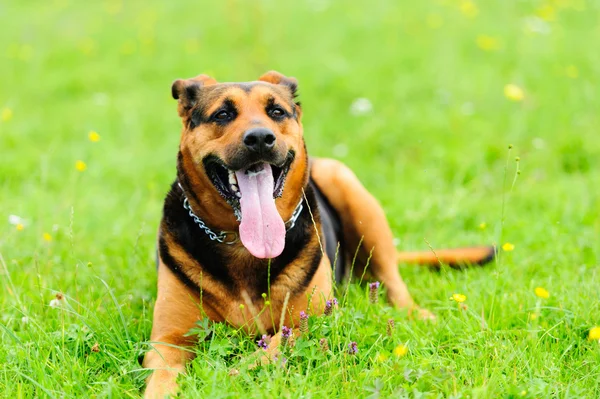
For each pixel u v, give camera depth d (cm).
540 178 711
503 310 416
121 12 1527
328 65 1099
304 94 999
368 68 1084
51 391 329
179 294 398
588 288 433
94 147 850
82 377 350
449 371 340
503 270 473
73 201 642
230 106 402
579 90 915
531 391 318
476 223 614
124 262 526
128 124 923
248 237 379
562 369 354
